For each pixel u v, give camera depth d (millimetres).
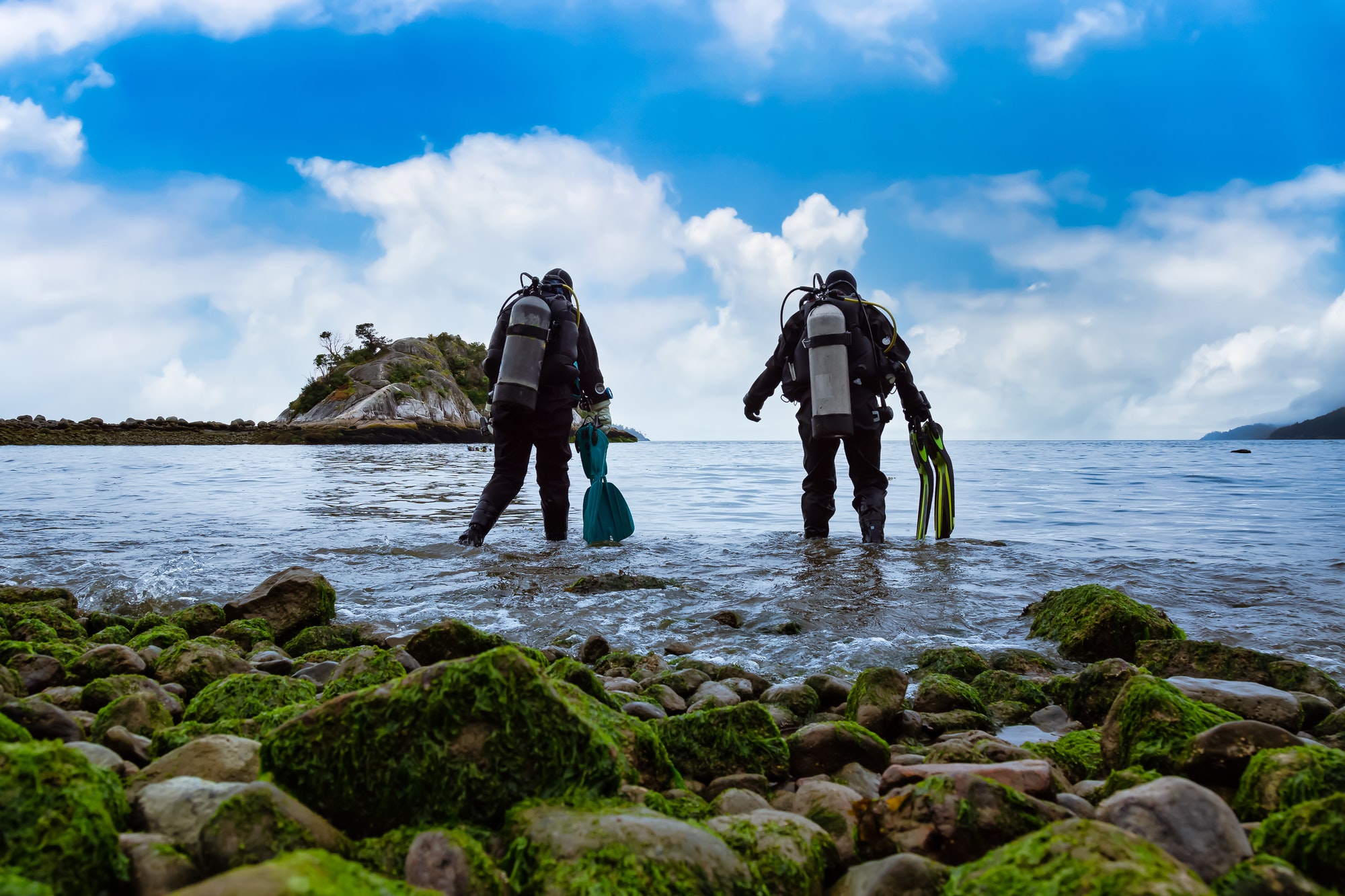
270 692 2318
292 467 20281
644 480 15836
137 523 7570
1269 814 1483
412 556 5637
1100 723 2510
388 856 1244
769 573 4961
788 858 1283
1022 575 4852
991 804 1365
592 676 2273
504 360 6324
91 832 1075
